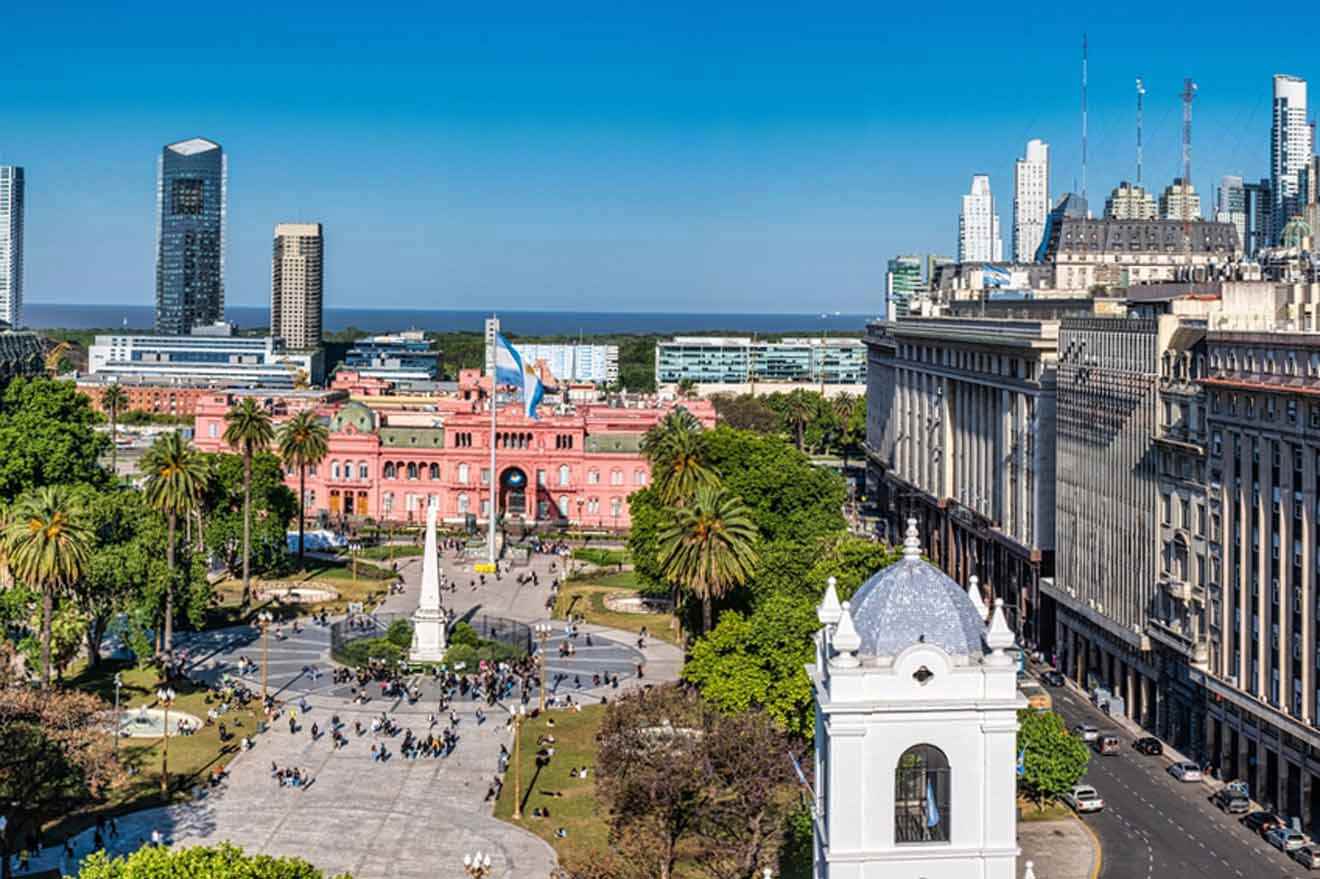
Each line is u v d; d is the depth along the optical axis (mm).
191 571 191250
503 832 135500
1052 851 127750
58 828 134000
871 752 61750
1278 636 139625
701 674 136875
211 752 157625
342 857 128875
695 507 173125
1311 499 133625
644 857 117000
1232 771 147875
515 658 196875
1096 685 183250
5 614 172750
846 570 169375
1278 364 140750
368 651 197000
